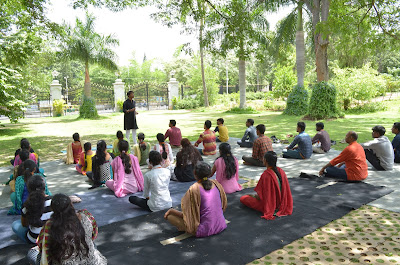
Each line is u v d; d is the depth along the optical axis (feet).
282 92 81.10
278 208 15.12
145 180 16.12
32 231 12.09
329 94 54.54
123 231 13.80
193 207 13.05
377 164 22.15
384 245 12.18
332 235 13.08
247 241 12.63
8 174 24.63
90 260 9.21
